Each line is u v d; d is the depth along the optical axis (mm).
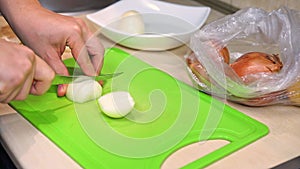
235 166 540
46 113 636
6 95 537
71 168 531
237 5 1009
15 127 605
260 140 589
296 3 866
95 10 1068
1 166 619
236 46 770
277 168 541
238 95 657
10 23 730
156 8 944
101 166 534
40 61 577
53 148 566
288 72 647
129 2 945
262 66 662
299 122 631
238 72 668
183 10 933
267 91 644
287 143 584
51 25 680
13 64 527
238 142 579
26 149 562
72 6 1065
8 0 718
